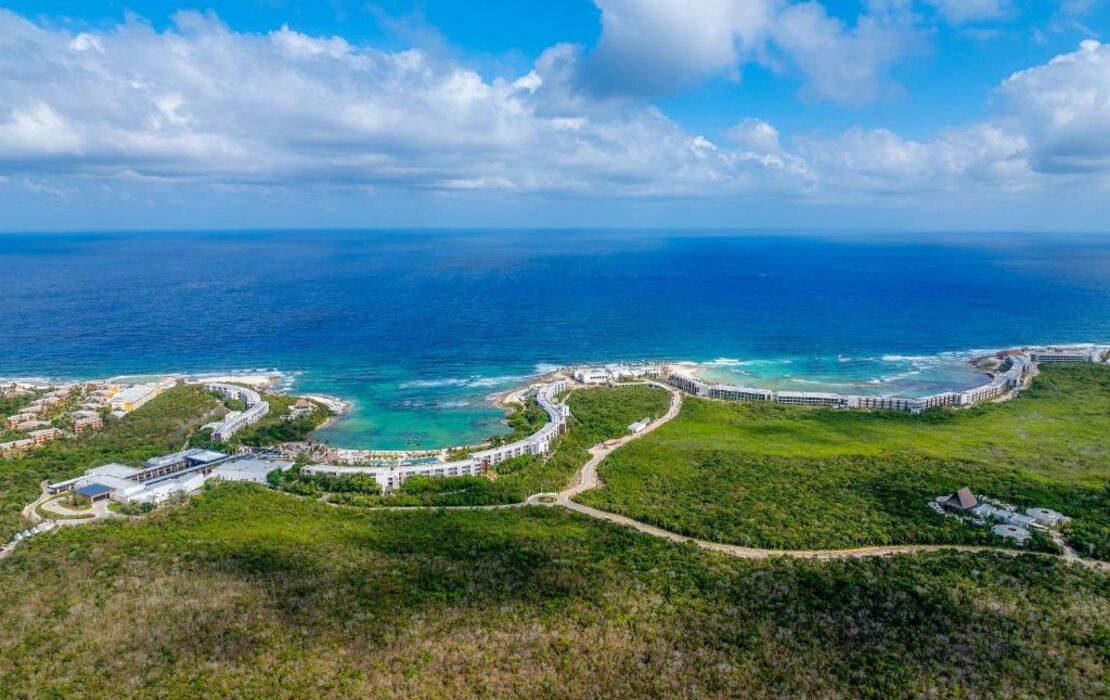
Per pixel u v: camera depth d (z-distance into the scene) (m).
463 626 141.12
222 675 126.06
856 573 163.12
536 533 189.25
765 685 123.38
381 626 141.00
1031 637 137.25
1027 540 182.25
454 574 163.00
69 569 167.75
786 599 151.88
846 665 128.62
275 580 160.50
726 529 190.25
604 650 133.12
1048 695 120.31
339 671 127.06
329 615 145.25
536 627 140.38
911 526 190.12
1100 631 138.62
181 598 152.75
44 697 121.00
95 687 123.75
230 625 141.88
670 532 194.38
